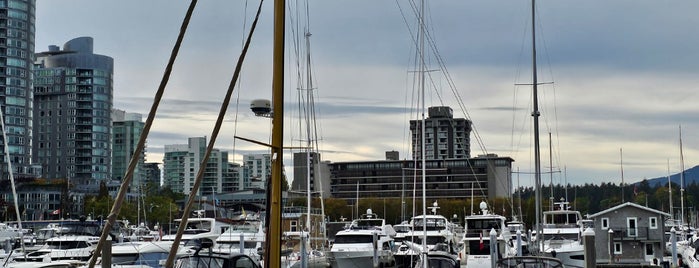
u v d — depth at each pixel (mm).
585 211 132000
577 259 40000
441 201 108812
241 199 87500
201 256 25594
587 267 27172
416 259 38531
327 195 146750
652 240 56156
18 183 131250
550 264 28141
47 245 43031
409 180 148750
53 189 133250
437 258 33281
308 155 38812
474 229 44938
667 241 62125
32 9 173125
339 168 171625
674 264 38812
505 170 84125
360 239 41438
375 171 169750
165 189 144750
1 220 99562
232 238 42375
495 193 105438
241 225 49375
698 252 41188
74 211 133750
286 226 45781
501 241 41906
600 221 57844
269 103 16531
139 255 33375
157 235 55031
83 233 46906
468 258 41531
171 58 9641
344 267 39062
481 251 43438
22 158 165250
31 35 172375
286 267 35062
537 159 35344
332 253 39438
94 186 179750
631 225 56969
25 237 50781
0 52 163875
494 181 106375
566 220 50031
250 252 37219
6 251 38812
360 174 170500
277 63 12188
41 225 74250
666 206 124938
